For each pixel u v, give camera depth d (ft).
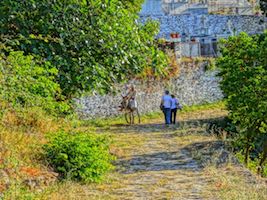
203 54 179.63
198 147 73.82
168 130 101.14
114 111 127.85
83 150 49.65
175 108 118.83
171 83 149.18
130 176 53.47
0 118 52.29
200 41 182.09
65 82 56.65
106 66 57.67
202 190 46.37
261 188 45.47
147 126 111.65
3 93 49.26
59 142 50.70
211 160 60.29
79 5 55.62
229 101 84.28
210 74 166.61
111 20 56.90
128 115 130.31
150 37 61.16
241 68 82.94
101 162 50.96
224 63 84.58
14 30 55.57
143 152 71.15
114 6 57.11
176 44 155.94
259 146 89.04
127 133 96.78
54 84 54.39
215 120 125.59
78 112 115.85
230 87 83.35
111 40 56.44
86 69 56.29
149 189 47.24
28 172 44.34
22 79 50.85
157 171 56.44
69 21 55.52
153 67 61.26
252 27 200.03
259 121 81.61
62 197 41.32
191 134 90.02
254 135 82.33
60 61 54.90
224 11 239.91
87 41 55.72
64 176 47.98
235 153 80.59
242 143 83.51
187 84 156.66
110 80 59.88
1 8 54.70
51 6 54.85
